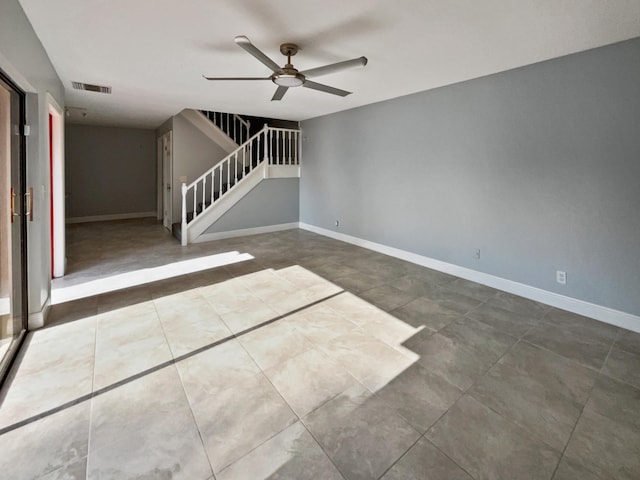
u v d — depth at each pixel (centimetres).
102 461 147
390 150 489
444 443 160
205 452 153
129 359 226
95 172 775
